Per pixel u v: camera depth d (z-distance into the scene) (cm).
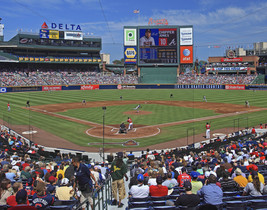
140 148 2891
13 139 2853
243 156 1528
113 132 3609
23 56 11225
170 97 7850
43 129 3819
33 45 11181
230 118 4519
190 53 11100
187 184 743
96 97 8006
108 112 5250
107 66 14350
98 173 1155
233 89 9994
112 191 1029
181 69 13438
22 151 2377
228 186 968
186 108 5722
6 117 4706
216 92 9106
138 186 896
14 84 9712
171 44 11119
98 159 2498
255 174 987
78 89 10612
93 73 12519
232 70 12369
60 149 2850
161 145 2995
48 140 3241
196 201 726
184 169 1140
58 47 11681
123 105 6291
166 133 3534
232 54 12575
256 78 10981
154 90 10269
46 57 11606
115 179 1009
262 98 7150
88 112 5266
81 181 854
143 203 821
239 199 846
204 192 795
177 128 3816
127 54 11262
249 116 4650
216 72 12481
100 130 3728
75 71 12588
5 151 2156
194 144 2991
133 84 10975
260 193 867
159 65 11494
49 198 749
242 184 1005
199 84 10594
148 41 11156
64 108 5812
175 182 1058
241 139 2841
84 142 3147
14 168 1375
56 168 1332
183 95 8375
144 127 3894
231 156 1695
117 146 2973
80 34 11862
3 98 7488
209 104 6325
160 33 11081
